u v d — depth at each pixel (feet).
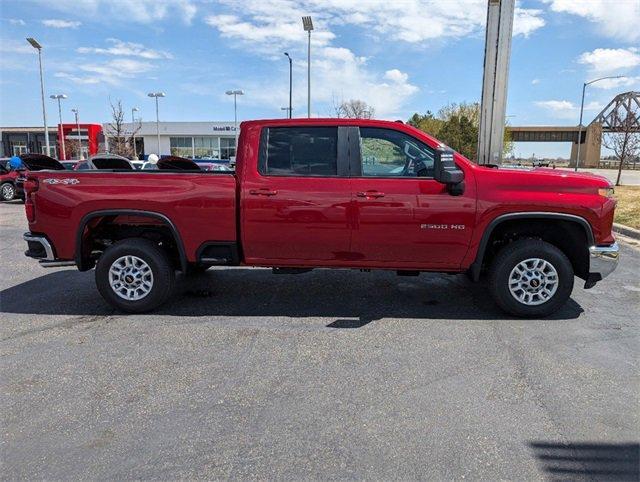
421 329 15.90
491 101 25.88
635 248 30.68
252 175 16.60
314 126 16.53
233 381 12.25
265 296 19.63
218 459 9.16
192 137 211.20
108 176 16.84
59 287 21.01
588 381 12.25
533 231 17.30
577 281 21.94
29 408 10.95
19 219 44.88
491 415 10.66
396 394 11.59
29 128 233.35
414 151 16.31
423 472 8.79
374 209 16.14
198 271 23.36
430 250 16.44
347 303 18.72
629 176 147.23
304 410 10.87
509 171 16.31
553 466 8.94
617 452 9.36
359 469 8.87
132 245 17.11
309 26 85.56
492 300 18.98
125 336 15.28
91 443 9.66
